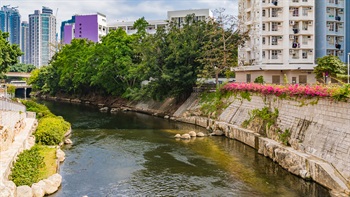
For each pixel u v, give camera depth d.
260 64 58.50
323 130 25.77
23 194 19.25
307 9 59.06
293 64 55.94
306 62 59.44
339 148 23.25
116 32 73.88
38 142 33.31
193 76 54.47
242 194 21.92
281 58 59.53
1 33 57.56
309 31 59.03
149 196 21.70
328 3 60.06
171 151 33.38
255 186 23.34
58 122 40.25
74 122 52.16
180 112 56.44
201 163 29.12
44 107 54.53
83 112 66.06
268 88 35.81
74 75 85.62
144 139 39.16
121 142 37.47
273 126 32.72
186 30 56.81
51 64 110.06
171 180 24.80
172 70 54.94
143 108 67.06
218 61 52.50
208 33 55.69
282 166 27.44
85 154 32.00
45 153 29.38
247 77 59.47
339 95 24.08
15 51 56.38
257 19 59.84
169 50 56.28
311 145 26.38
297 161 25.73
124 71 69.25
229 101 47.69
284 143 29.75
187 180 24.77
